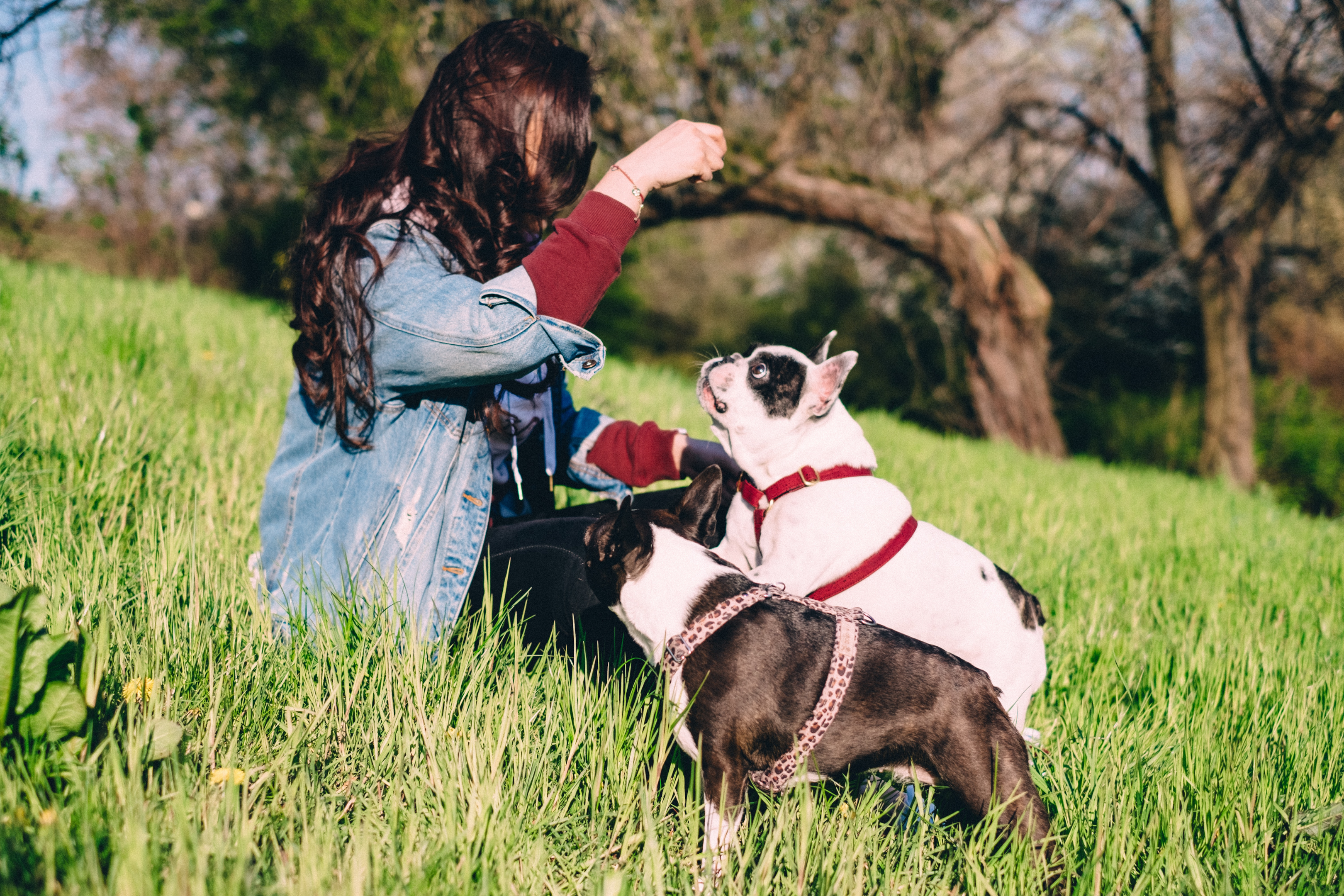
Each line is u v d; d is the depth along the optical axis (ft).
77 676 6.01
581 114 7.65
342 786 6.72
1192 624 12.57
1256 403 52.90
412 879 5.45
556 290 6.96
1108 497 23.95
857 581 8.52
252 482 12.77
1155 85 39.68
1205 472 45.16
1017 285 41.37
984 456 30.89
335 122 41.75
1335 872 6.87
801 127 41.04
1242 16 35.32
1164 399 58.95
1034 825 6.42
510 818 6.26
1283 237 49.03
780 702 6.68
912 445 28.96
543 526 8.50
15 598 5.74
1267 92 36.24
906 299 63.72
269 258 65.92
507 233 7.75
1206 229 42.57
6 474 10.12
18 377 14.48
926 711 6.65
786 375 8.98
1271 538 20.65
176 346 20.94
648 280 92.63
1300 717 8.96
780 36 37.17
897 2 36.91
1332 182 44.14
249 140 58.08
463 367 6.98
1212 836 7.32
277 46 41.42
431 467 7.71
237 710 6.93
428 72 35.63
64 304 22.68
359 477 7.77
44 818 5.26
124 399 14.14
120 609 7.75
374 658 7.36
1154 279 48.57
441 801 6.35
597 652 7.99
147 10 32.65
